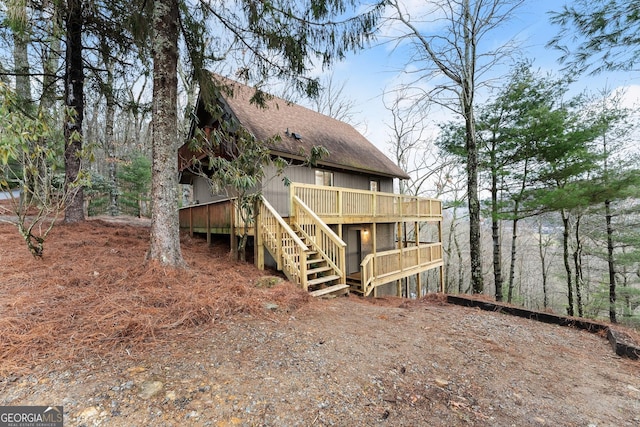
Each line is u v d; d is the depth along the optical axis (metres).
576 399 2.17
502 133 9.30
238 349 2.56
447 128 10.39
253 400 1.88
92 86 8.11
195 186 12.16
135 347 2.41
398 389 2.19
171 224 4.39
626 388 2.35
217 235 9.04
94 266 4.20
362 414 1.86
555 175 8.43
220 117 6.43
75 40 7.10
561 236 14.16
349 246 11.62
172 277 3.96
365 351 2.80
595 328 3.67
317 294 4.90
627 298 11.44
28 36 6.55
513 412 1.98
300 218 6.70
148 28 5.01
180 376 2.08
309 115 12.57
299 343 2.81
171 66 4.42
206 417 1.70
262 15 4.92
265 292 4.14
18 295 3.09
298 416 1.77
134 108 8.60
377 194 9.58
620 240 10.88
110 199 13.05
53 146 4.52
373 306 4.78
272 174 8.77
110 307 2.95
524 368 2.66
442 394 2.16
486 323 3.93
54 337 2.39
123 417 1.65
